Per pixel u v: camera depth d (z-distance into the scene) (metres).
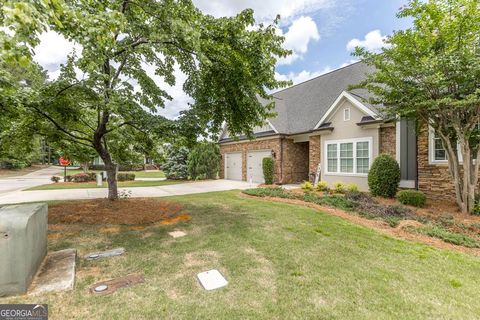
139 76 7.10
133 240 4.50
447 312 2.49
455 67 5.44
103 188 12.95
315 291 2.83
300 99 16.98
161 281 3.02
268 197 9.35
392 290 2.87
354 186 9.76
